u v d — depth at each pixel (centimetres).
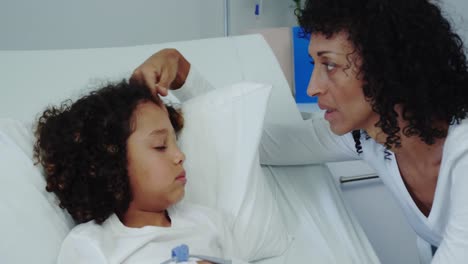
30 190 71
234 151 90
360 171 126
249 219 86
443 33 65
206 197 88
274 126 104
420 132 69
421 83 64
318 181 108
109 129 71
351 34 64
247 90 94
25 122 83
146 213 74
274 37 155
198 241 73
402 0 63
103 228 70
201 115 91
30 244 68
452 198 67
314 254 89
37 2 151
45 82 108
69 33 158
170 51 94
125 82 82
